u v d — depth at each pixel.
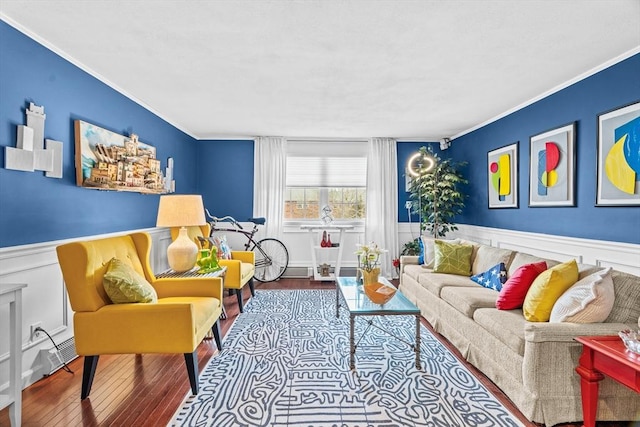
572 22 2.27
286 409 2.09
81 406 2.12
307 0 2.02
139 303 2.28
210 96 3.77
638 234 2.69
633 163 2.70
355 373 2.55
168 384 2.39
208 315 2.63
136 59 2.84
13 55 2.29
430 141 6.09
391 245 5.95
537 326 1.99
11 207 2.29
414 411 2.08
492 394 2.28
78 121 2.88
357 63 2.90
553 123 3.56
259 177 5.86
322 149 6.03
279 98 3.84
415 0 2.02
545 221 3.72
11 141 2.29
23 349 2.36
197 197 3.36
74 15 2.20
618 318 2.06
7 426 1.95
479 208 5.10
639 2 2.04
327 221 5.92
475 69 3.03
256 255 5.90
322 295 4.82
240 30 2.37
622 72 2.78
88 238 3.09
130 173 3.45
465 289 3.21
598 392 1.92
